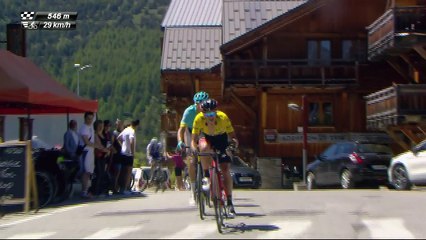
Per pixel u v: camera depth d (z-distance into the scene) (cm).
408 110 2611
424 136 2634
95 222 1109
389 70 3441
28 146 1341
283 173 3506
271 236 915
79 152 1567
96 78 11350
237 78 3409
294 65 3422
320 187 2341
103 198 1597
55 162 1481
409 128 2659
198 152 983
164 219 1112
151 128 10150
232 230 975
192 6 4566
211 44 4175
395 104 2622
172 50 4131
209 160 1008
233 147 1020
